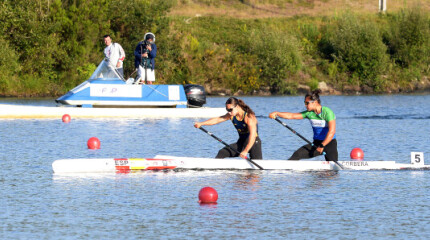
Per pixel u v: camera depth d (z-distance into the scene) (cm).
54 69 13950
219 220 3219
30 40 13238
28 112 8550
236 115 4631
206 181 4256
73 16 13950
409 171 4675
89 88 8656
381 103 11931
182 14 17312
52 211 3403
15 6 13238
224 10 18350
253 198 3722
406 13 16450
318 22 17288
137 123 7969
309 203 3588
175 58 14425
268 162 4703
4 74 12862
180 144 6069
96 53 14075
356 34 15562
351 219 3241
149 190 3959
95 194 3825
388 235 2966
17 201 3628
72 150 5603
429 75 15975
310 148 4769
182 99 8906
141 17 14100
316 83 14900
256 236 2941
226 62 14750
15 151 5512
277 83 14625
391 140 6450
